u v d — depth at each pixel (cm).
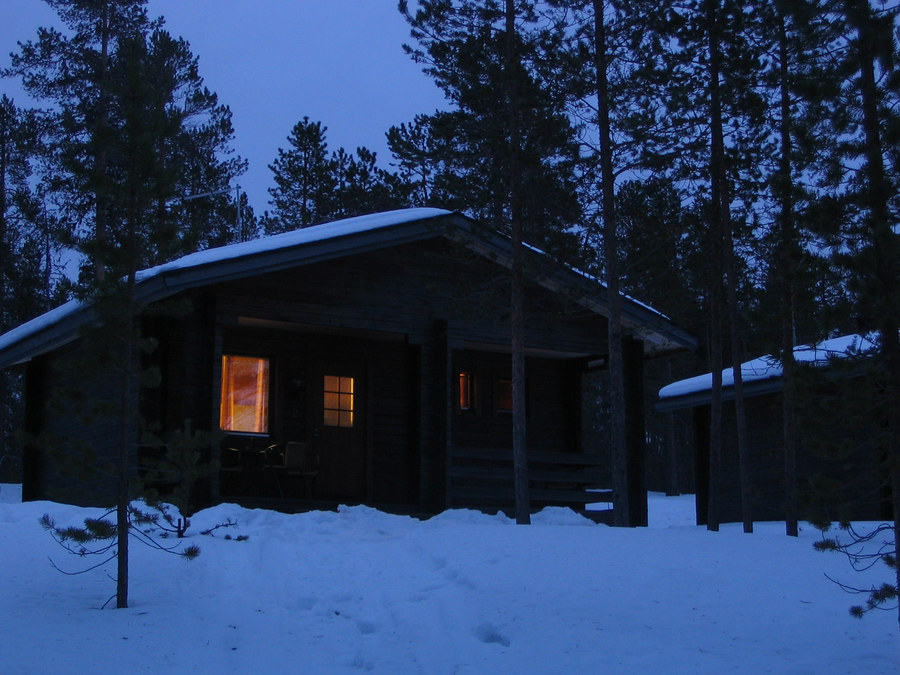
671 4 1450
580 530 1111
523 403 1395
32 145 2923
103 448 1428
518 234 1439
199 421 1355
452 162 1655
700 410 2084
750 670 580
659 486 4944
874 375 607
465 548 959
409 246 1608
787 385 721
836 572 847
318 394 1644
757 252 1545
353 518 1260
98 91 2778
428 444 1591
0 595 748
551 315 1570
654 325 1689
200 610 731
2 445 3212
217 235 3300
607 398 3819
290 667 622
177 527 1025
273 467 1470
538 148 1486
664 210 1580
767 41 1417
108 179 754
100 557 912
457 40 1469
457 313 1617
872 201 611
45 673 561
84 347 745
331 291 1516
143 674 577
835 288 653
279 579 855
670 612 718
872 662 594
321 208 3600
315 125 3747
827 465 1767
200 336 1387
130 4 2939
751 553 934
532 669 603
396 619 735
